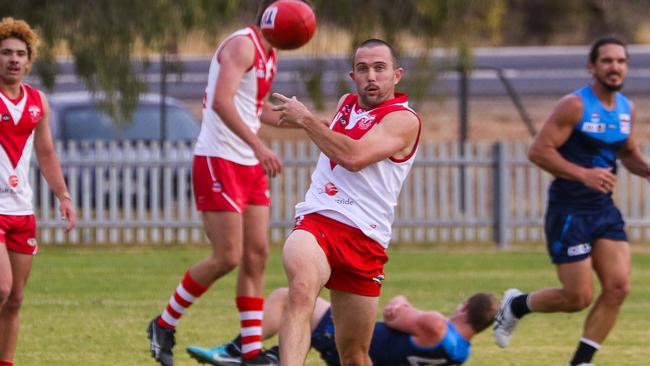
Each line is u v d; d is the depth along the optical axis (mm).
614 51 28531
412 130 22703
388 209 22953
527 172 68750
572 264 28406
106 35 63562
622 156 30438
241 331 29109
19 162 25141
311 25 28109
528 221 61625
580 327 36812
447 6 66188
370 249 22641
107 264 52219
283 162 60281
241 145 28922
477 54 104562
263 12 28969
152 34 63188
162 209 61969
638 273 50906
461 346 27219
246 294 29109
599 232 28375
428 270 51281
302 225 22578
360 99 23219
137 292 43375
